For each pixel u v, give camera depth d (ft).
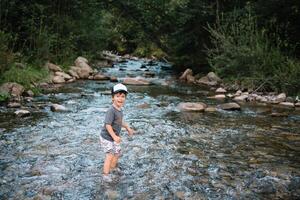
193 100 41.34
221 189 17.40
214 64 60.95
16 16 56.90
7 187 17.13
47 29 61.31
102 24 86.84
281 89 45.78
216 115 33.47
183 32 65.82
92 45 79.71
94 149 22.79
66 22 67.05
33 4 58.49
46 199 16.02
